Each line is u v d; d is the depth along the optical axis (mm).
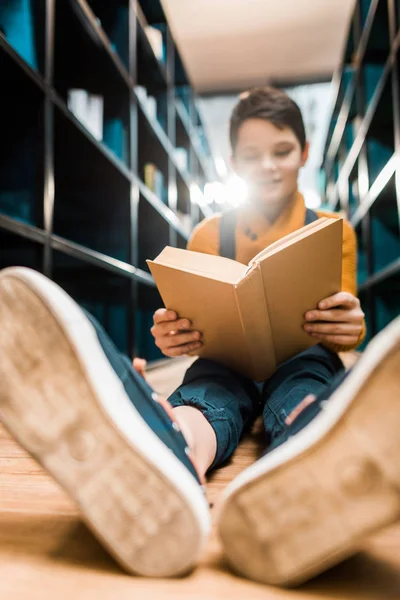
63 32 1454
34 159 1104
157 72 2605
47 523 413
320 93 4242
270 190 833
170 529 302
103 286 2006
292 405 496
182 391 568
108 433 304
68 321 312
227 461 600
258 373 678
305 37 3430
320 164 5242
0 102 1096
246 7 3107
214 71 3889
